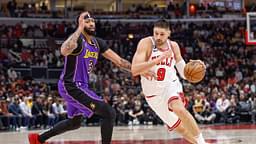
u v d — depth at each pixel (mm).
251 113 18062
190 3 28562
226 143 8203
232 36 26500
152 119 17656
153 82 5176
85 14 5418
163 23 5113
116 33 26047
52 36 25062
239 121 18109
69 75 5441
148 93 5262
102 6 28797
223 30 26797
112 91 19453
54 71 22156
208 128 13945
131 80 20781
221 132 11680
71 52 5316
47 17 26719
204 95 18484
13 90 17562
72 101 5461
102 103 5312
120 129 14148
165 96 5168
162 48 5234
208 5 28688
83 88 5422
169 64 5199
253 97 18625
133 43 25406
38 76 21938
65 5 28062
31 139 5738
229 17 27391
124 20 27297
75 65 5410
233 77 22094
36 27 25188
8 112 15359
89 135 11414
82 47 5387
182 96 5332
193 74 5227
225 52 25203
